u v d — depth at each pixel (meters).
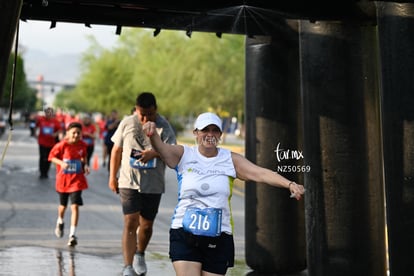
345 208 13.46
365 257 13.49
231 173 10.16
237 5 13.73
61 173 20.06
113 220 25.11
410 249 11.84
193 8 13.66
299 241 16.47
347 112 13.49
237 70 79.44
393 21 11.85
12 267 16.39
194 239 9.90
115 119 41.69
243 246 20.75
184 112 95.12
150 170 15.42
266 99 16.16
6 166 47.88
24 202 28.98
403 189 11.86
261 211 16.33
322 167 13.59
